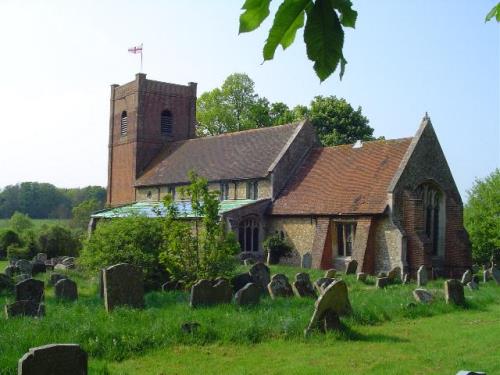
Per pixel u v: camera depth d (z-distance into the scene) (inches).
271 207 1592.0
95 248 971.9
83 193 5226.4
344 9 116.1
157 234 951.6
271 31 118.4
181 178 1889.8
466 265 1403.8
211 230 843.4
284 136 1740.9
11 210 4928.6
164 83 2214.6
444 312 738.2
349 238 1417.3
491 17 170.6
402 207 1332.4
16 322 539.2
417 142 1386.6
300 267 1440.7
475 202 1696.6
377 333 593.3
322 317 568.7
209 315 596.7
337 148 1646.2
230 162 1798.7
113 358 466.6
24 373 329.1
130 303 650.8
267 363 465.1
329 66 116.9
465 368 451.8
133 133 2165.4
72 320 544.4
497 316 714.2
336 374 435.8
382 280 1010.7
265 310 642.8
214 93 2935.5
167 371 438.6
